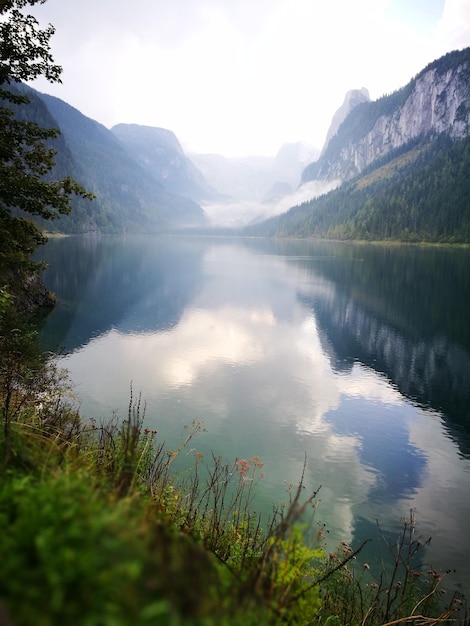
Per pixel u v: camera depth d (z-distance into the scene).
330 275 89.00
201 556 2.06
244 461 9.62
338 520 13.12
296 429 19.64
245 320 45.69
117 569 1.52
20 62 12.97
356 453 17.81
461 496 14.94
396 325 44.25
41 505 2.10
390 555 11.42
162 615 1.49
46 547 1.63
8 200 13.25
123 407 20.16
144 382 24.27
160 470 8.80
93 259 103.94
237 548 5.96
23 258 14.49
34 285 42.44
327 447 18.12
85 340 32.97
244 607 2.18
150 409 20.33
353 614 7.00
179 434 17.88
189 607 1.56
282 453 17.20
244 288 69.81
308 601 3.14
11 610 1.36
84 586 1.46
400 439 19.42
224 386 24.77
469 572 10.78
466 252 163.50
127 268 91.31
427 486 15.55
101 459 6.75
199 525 6.75
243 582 2.61
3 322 21.20
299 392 24.78
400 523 13.20
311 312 51.12
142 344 33.34
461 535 12.59
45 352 28.02
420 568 10.82
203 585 1.81
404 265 110.12
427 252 165.50
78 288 59.97
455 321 45.75
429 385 27.03
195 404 21.53
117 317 43.06
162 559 1.73
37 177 13.66
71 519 1.91
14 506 2.30
